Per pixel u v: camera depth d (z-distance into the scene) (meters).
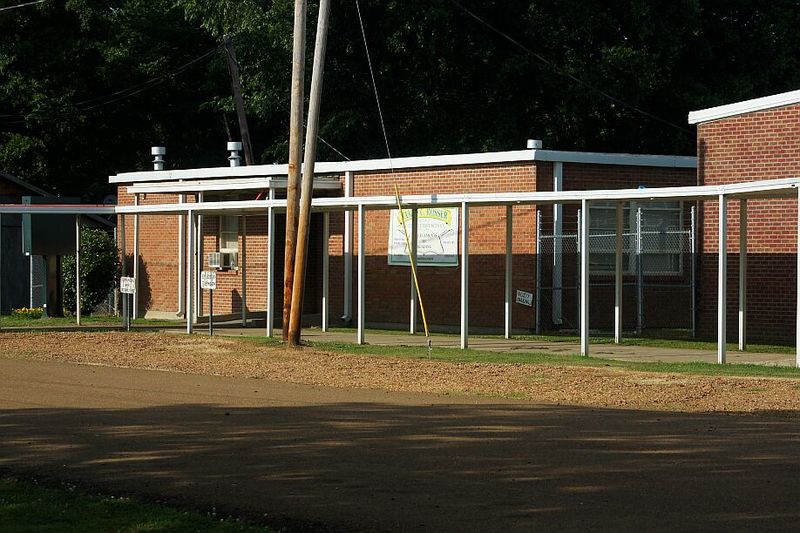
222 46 46.59
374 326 30.94
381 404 15.88
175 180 34.97
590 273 28.56
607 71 38.50
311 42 39.84
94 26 48.50
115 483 10.79
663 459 11.60
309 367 20.61
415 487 10.44
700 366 19.86
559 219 27.78
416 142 42.00
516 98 41.62
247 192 32.00
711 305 25.72
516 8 40.47
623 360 21.17
